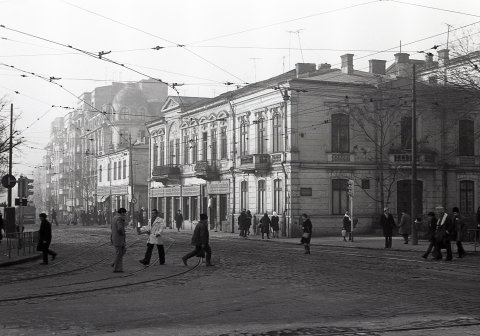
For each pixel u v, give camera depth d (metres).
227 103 52.50
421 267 19.02
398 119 44.88
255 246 31.38
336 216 43.81
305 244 25.27
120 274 17.38
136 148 77.50
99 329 9.12
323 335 8.70
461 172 46.44
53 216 72.75
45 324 9.54
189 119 60.06
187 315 10.40
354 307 11.21
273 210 45.31
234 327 9.29
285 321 9.83
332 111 44.09
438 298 12.30
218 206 54.00
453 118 44.88
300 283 14.93
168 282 15.41
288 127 43.47
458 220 22.97
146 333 8.78
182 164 62.03
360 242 34.66
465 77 36.03
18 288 14.20
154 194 69.12
